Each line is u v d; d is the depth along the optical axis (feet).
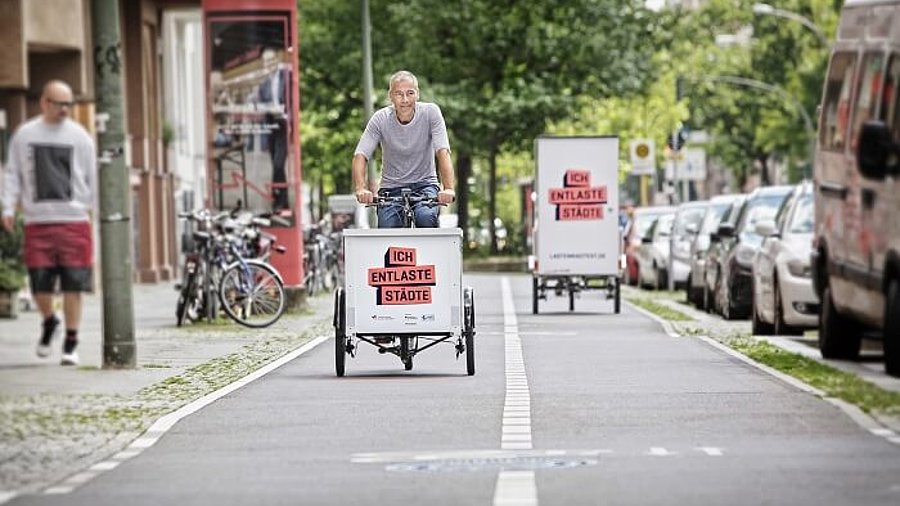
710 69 366.43
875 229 74.79
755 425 55.83
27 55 160.76
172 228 247.50
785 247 103.55
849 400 62.34
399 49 275.18
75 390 70.18
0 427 57.82
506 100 261.24
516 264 253.85
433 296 75.56
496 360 85.66
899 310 72.18
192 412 62.18
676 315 134.72
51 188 75.36
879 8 78.02
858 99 79.30
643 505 40.09
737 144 385.70
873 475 44.39
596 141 149.38
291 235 137.90
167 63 250.57
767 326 107.45
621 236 146.92
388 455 49.96
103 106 79.30
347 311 75.56
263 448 52.24
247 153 137.90
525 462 47.78
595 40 266.57
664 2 282.15
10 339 97.60
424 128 75.25
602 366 81.05
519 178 348.38
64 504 42.16
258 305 117.29
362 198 75.36
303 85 281.33
